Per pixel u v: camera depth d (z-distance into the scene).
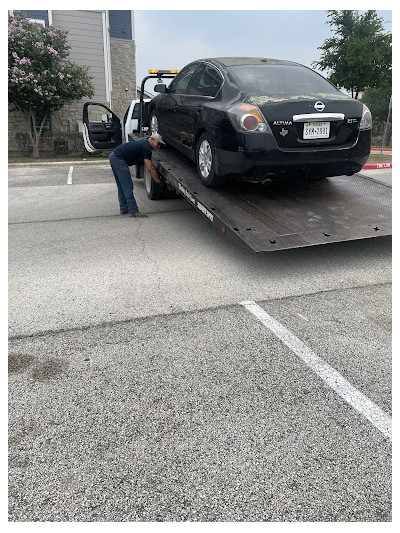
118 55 20.45
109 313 3.30
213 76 5.05
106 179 10.12
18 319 3.23
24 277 4.07
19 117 16.52
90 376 2.53
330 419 2.16
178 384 2.44
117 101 20.89
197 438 2.04
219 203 4.61
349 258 4.50
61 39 15.30
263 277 3.99
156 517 1.65
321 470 1.86
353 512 1.67
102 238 5.28
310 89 4.62
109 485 1.79
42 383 2.46
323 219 4.38
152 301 3.50
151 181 7.05
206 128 4.70
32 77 14.06
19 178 10.45
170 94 6.24
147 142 6.01
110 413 2.21
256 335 2.96
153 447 1.98
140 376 2.52
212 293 3.64
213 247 4.89
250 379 2.48
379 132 34.22
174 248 4.86
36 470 1.87
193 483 1.80
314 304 3.42
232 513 1.66
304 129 4.15
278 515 1.65
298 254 4.66
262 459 1.91
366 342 2.86
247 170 4.25
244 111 4.09
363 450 1.97
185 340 2.90
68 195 8.16
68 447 1.99
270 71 4.88
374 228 4.24
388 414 2.20
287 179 4.51
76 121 17.62
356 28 23.05
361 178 5.73
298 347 2.80
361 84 23.41
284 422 2.14
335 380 2.47
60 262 4.46
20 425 2.13
